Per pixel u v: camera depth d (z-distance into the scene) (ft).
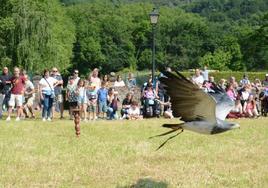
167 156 46.16
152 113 85.15
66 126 64.95
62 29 266.98
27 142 51.57
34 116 84.79
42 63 168.86
